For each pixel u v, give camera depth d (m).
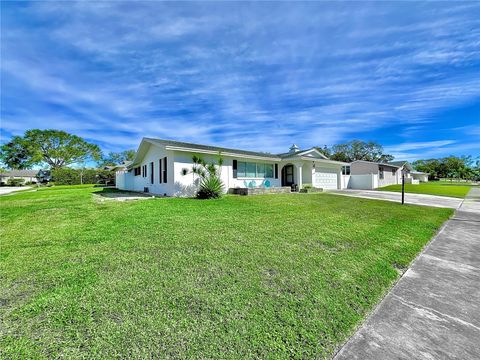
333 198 11.62
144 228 4.90
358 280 2.81
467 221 6.82
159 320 1.95
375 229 5.29
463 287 2.76
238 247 3.79
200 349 1.66
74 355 1.58
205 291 2.43
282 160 16.23
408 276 3.05
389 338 1.86
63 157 38.62
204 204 8.52
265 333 1.84
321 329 1.92
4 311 2.04
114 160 50.31
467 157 61.50
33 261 3.13
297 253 3.61
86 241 4.00
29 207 7.77
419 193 17.58
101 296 2.29
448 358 1.66
